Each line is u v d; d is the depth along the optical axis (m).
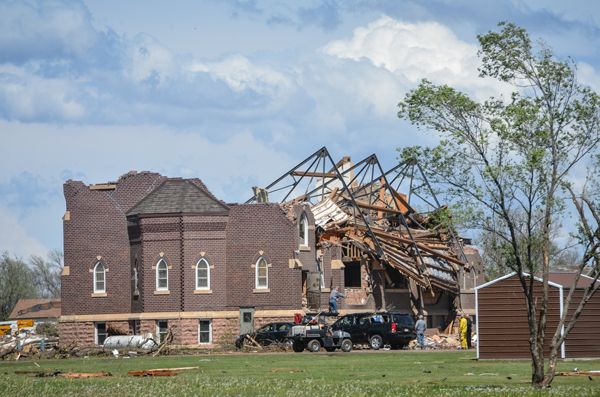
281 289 117.19
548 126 53.75
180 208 115.75
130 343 106.81
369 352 96.12
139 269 117.06
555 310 78.75
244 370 68.56
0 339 111.38
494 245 57.25
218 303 115.88
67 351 98.38
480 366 71.62
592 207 53.31
